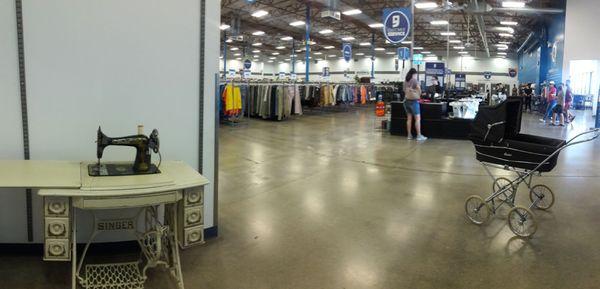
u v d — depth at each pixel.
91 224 3.07
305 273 2.89
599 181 5.65
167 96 3.23
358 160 7.20
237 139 9.84
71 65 2.94
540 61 21.64
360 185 5.40
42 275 2.74
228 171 6.20
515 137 4.12
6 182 2.23
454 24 22.81
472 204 4.38
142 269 2.85
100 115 3.06
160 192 2.31
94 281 2.62
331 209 4.36
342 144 9.14
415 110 9.59
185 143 3.35
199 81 3.34
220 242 3.41
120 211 3.08
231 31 20.94
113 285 2.58
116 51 3.03
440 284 2.76
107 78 3.04
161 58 3.17
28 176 2.39
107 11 2.97
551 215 4.21
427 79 12.41
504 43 30.47
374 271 2.94
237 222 3.91
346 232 3.69
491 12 16.17
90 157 3.08
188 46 3.26
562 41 16.20
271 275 2.85
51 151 2.99
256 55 41.34
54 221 2.23
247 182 5.51
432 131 10.09
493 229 3.80
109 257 3.06
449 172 6.23
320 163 6.91
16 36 2.81
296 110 14.70
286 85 14.13
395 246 3.39
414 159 7.30
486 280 2.82
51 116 2.96
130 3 3.02
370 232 3.70
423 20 21.48
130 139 2.61
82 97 3.00
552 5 18.16
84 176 2.46
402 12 9.16
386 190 5.16
